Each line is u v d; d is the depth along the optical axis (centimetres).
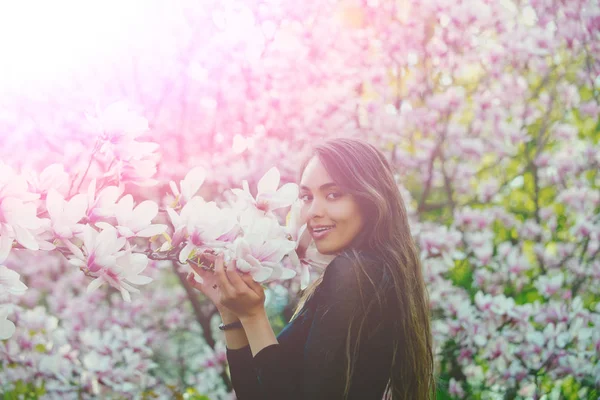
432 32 515
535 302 446
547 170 511
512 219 493
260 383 135
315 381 131
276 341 137
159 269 463
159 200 422
